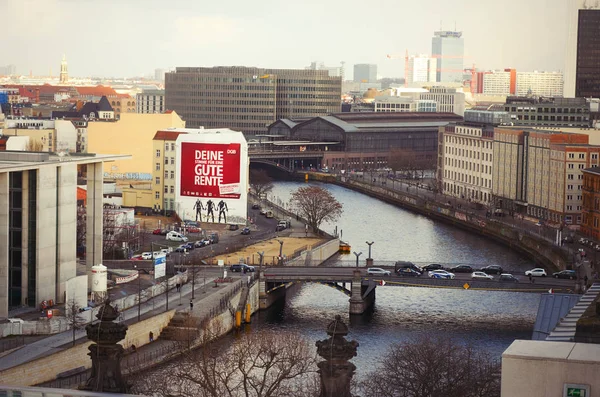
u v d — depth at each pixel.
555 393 132.25
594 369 130.88
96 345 145.12
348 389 143.12
